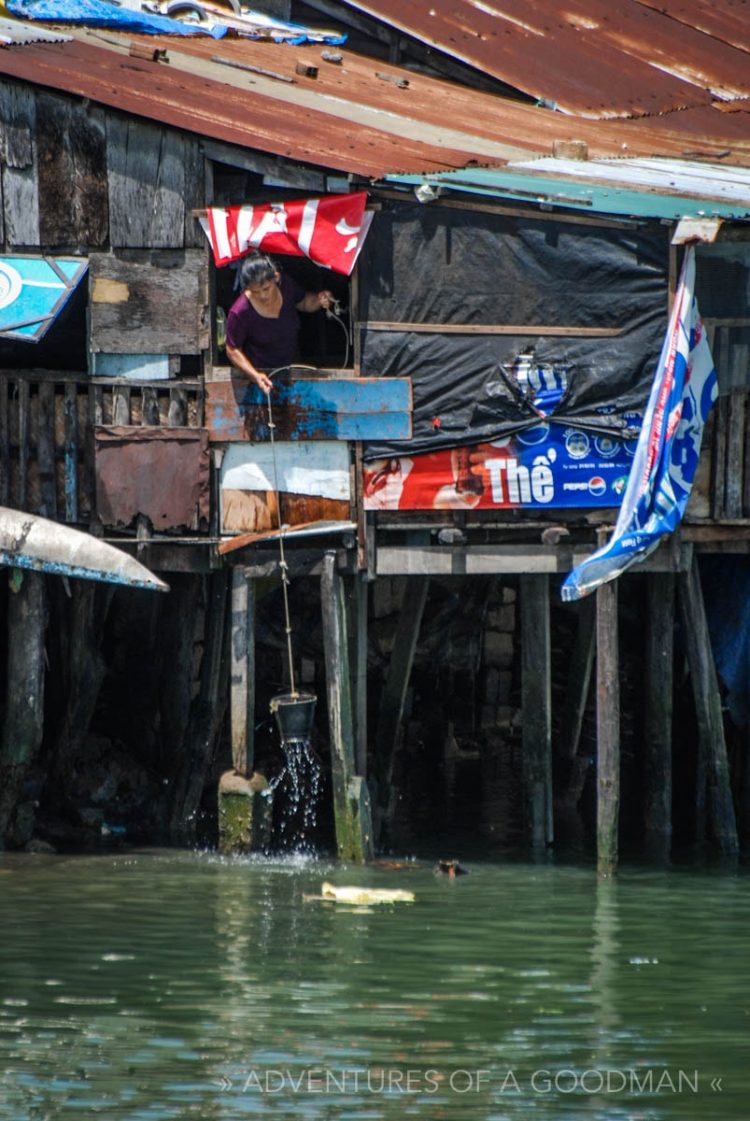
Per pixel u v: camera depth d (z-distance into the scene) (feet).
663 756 222.69
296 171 198.39
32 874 191.62
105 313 203.00
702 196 196.54
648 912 178.60
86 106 201.67
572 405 198.39
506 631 285.64
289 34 247.29
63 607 223.51
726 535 199.93
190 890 185.06
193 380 203.00
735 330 197.06
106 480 203.21
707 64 248.32
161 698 237.25
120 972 152.87
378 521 202.39
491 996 147.64
